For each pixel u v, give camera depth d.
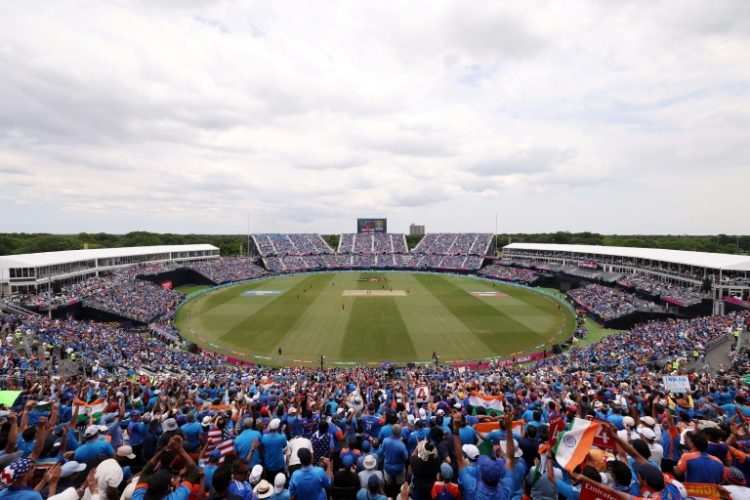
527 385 23.12
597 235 185.00
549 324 57.75
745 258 60.81
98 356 35.19
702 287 61.16
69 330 41.69
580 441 6.55
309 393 19.61
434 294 82.25
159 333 51.06
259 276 111.50
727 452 7.99
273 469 9.08
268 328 54.97
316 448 10.15
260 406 15.87
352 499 8.01
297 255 137.75
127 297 66.19
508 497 6.47
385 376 33.12
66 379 22.84
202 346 47.78
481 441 9.81
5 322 39.81
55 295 59.34
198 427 10.55
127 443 11.66
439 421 11.41
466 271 122.44
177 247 114.56
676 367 31.62
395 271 127.38
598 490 5.55
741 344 36.88
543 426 9.74
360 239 152.25
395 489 9.09
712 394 16.94
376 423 13.61
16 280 64.06
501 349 46.41
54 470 6.62
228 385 24.78
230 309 67.50
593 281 85.44
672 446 9.20
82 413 14.53
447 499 6.79
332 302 73.06
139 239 153.00
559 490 6.66
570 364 38.19
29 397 14.77
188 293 86.94
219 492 5.64
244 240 190.38
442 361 42.22
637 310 58.28
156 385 22.06
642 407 14.78
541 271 104.56
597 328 57.91
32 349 33.94
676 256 73.00
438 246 143.88
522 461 7.10
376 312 64.38
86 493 6.54
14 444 7.68
